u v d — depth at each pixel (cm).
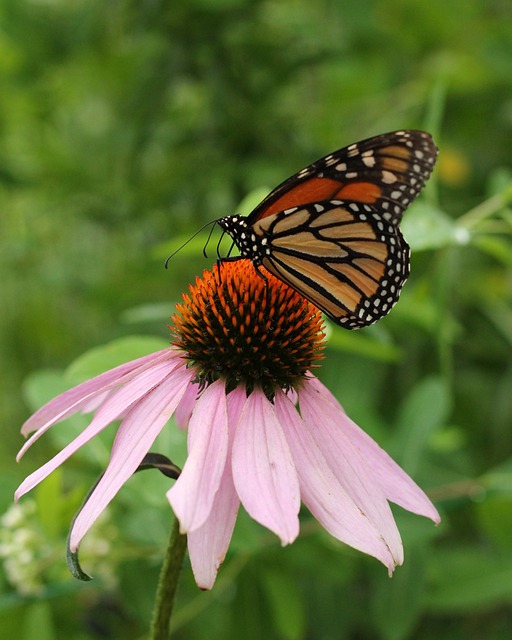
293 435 54
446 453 67
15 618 62
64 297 99
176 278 81
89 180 85
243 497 51
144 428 53
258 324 55
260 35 78
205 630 68
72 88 87
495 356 81
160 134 80
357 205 55
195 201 81
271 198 55
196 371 55
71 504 60
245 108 78
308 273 55
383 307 55
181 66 76
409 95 86
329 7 82
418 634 75
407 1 81
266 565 64
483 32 83
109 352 59
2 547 61
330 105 87
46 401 61
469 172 86
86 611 72
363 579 73
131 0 76
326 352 71
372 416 66
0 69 84
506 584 64
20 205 100
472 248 79
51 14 80
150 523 62
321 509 52
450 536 74
